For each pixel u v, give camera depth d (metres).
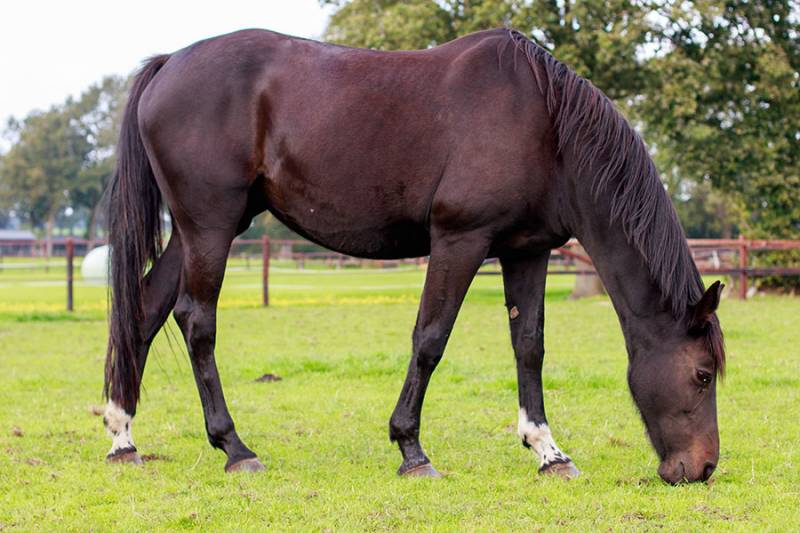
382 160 4.07
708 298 3.58
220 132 4.28
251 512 3.51
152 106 4.39
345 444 4.90
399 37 17.75
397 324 12.65
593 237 3.96
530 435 4.21
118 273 4.48
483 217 3.91
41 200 72.19
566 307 15.16
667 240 3.80
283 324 12.67
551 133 3.95
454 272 3.97
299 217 4.35
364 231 4.25
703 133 17.78
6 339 10.95
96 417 5.73
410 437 4.09
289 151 4.23
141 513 3.49
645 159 3.90
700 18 16.42
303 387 6.90
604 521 3.32
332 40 19.67
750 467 4.21
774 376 6.84
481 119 3.93
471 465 4.36
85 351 9.71
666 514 3.39
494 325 12.30
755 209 19.22
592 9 16.59
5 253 61.25
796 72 17.66
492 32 4.21
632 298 3.87
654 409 3.80
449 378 7.18
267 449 4.78
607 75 17.83
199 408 6.11
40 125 71.81
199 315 4.34
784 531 3.16
